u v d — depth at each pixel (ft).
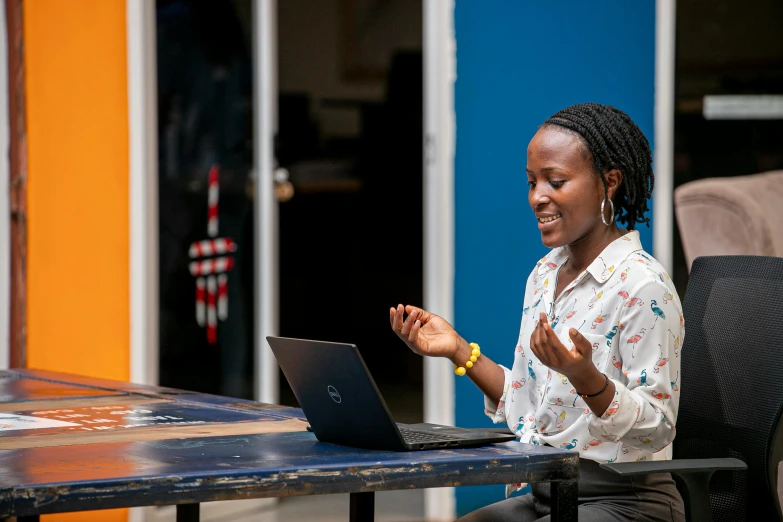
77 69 26.00
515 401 13.43
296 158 26.96
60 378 16.80
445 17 26.07
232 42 26.55
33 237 26.50
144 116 25.64
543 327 10.74
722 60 27.02
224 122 26.63
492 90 26.20
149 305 25.91
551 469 10.09
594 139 12.60
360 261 27.20
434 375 26.53
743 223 25.53
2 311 26.89
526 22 26.14
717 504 12.94
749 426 12.73
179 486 8.79
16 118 26.35
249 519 24.99
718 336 13.48
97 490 8.54
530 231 26.50
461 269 26.25
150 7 25.76
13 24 26.16
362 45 26.94
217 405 13.75
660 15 26.63
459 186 26.21
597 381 11.02
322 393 10.43
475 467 9.78
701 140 26.96
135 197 25.73
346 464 9.40
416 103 26.76
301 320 27.09
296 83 26.91
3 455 9.88
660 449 11.73
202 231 26.58
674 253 26.76
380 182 27.07
